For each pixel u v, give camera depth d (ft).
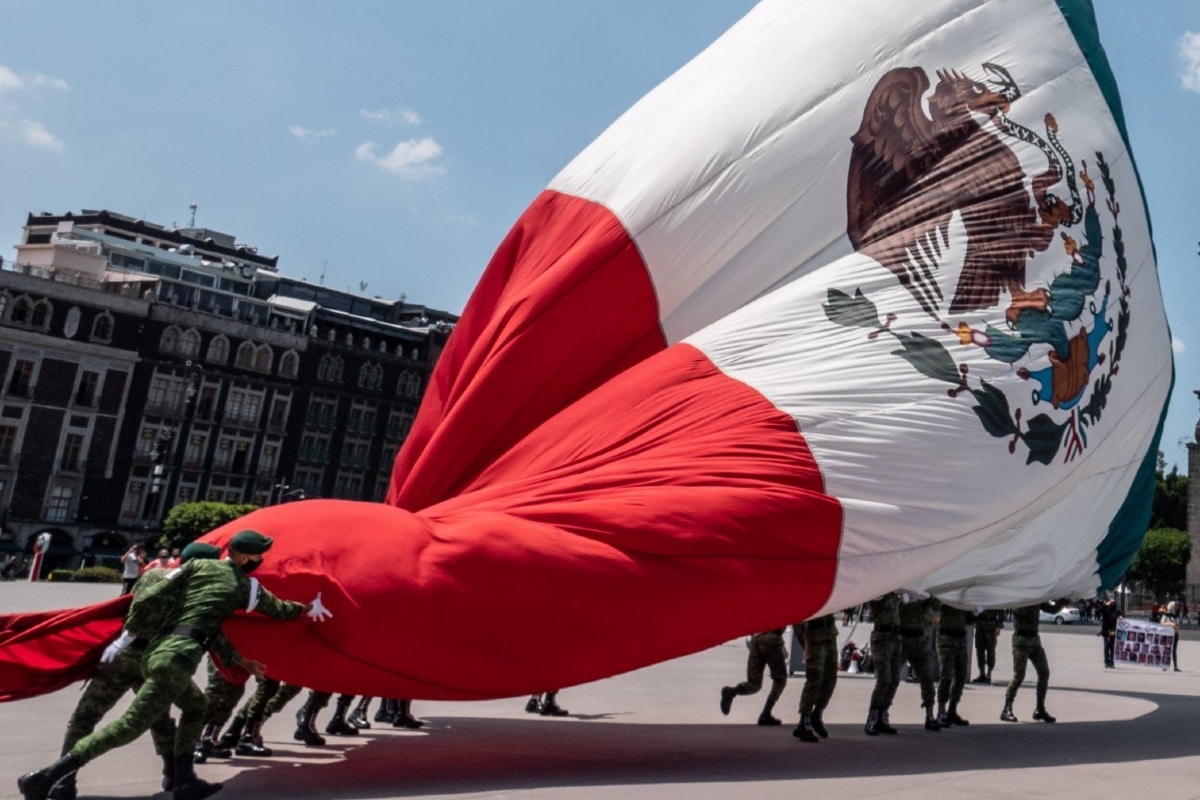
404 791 24.17
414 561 26.21
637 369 34.40
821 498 30.66
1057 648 112.37
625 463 30.76
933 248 37.47
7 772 24.45
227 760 27.84
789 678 61.93
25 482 244.01
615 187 38.63
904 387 33.83
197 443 268.82
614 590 27.37
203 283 299.58
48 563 245.45
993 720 44.78
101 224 335.88
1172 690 63.87
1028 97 42.27
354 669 25.63
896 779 27.71
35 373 244.63
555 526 28.17
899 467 32.32
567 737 34.17
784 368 33.68
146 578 22.94
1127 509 48.42
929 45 41.83
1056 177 40.70
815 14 41.81
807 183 38.45
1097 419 39.42
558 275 36.32
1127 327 42.01
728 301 37.63
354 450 296.92
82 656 25.25
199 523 249.34
